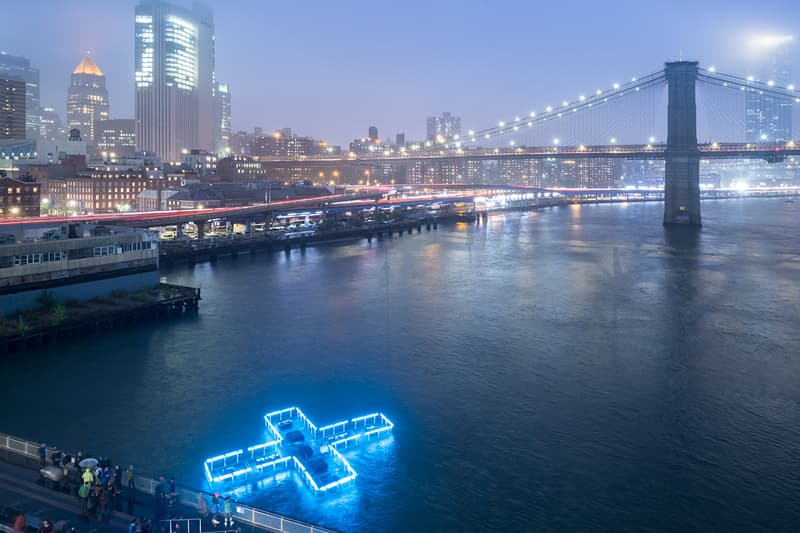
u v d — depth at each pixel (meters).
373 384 64.94
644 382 66.00
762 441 52.50
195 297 94.44
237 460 46.66
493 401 60.56
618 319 92.81
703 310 98.50
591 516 41.78
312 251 169.50
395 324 89.25
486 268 141.62
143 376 65.94
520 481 45.78
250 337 81.50
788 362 72.56
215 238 161.12
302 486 44.38
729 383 65.81
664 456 49.84
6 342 71.81
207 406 58.41
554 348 78.06
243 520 35.03
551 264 147.88
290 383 64.94
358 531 39.50
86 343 77.00
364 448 50.41
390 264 146.50
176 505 36.34
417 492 44.00
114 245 91.94
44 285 82.69
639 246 182.25
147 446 50.00
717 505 43.22
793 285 119.06
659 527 40.78
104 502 34.31
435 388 63.94
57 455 39.38
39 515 33.69
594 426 55.16
